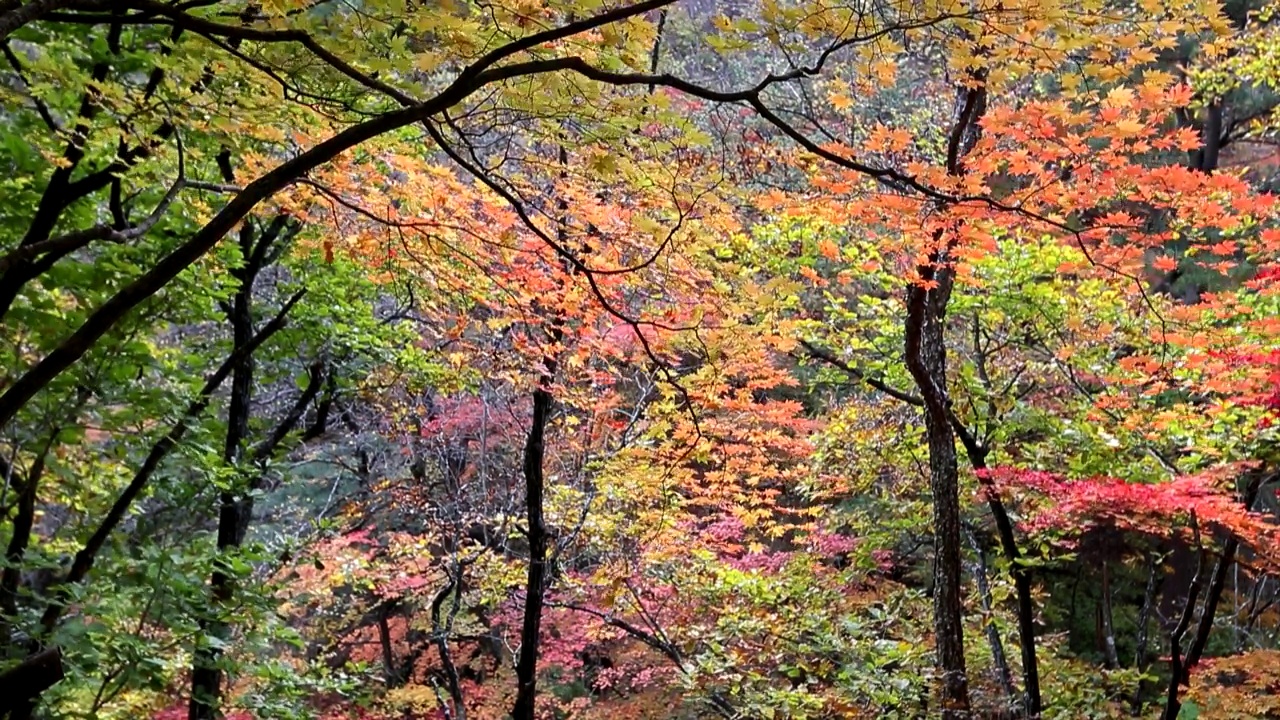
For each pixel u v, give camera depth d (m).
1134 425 6.70
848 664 6.48
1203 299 5.93
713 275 4.27
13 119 5.28
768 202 4.56
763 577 7.41
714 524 7.91
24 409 4.83
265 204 4.54
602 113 2.95
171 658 5.01
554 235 4.30
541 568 6.07
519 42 2.35
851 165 2.73
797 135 2.58
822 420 8.84
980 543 9.05
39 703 3.76
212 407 6.48
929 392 5.98
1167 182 4.01
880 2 2.65
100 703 4.52
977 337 7.86
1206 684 7.39
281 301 7.96
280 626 5.32
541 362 5.54
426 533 9.52
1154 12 2.87
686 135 3.05
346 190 4.33
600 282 4.29
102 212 6.26
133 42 4.56
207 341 9.31
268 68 3.10
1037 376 8.23
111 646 4.00
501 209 4.14
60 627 3.98
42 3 2.10
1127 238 4.64
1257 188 10.80
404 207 4.47
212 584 5.50
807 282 7.49
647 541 7.04
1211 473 6.11
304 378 7.77
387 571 9.27
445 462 8.10
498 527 7.65
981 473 6.38
